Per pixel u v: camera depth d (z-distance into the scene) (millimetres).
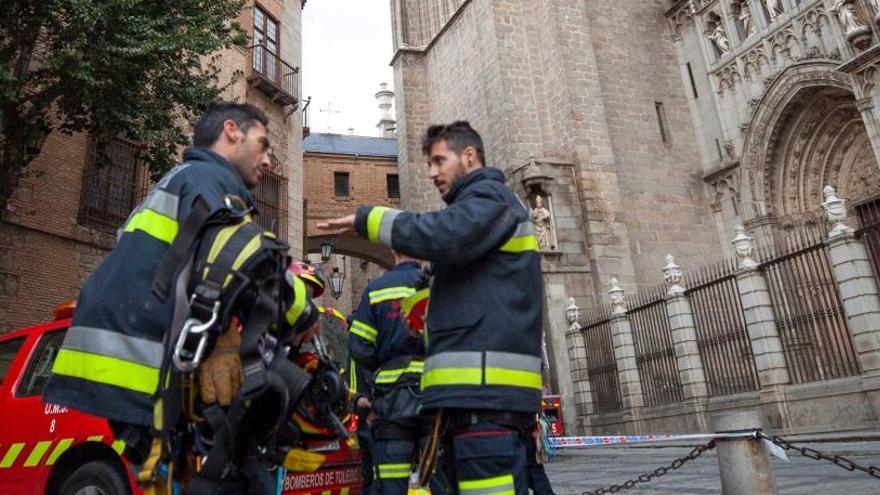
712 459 10273
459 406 2238
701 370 14992
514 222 2404
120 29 10102
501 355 2297
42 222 12461
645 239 23047
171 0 11094
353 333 4613
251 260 2094
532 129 23953
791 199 21250
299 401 2242
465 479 2260
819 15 19578
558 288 20734
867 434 10242
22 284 11961
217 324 2068
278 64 19719
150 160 11531
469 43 27141
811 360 12664
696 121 25312
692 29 25625
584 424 18375
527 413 2322
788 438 11883
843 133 20234
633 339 17172
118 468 5184
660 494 6883
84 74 9422
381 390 4414
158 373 1987
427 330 2482
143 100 11164
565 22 24281
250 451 2186
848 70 17406
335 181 32531
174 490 2119
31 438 5746
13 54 10094
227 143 2559
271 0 20094
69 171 13156
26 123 10211
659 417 15797
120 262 2080
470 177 2578
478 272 2404
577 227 21891
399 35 31203
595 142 22984
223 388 2035
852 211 20109
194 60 12133
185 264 2088
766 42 21609
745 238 14094
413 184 28922
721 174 23781
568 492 7730
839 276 12008
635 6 26500
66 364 1988
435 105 29922
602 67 24797
